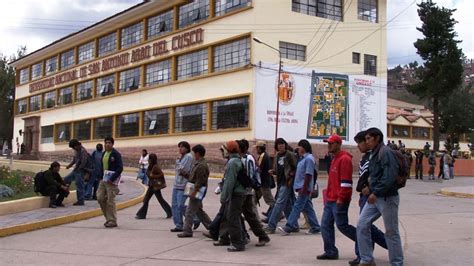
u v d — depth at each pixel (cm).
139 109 4456
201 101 3762
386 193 711
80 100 5391
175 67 4097
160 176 1344
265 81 3362
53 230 1163
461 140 7631
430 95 4794
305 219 1166
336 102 3609
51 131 5891
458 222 1303
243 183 921
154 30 4406
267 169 1203
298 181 1066
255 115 3309
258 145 1218
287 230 1080
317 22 3584
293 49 3500
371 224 762
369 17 3853
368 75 3778
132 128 4584
